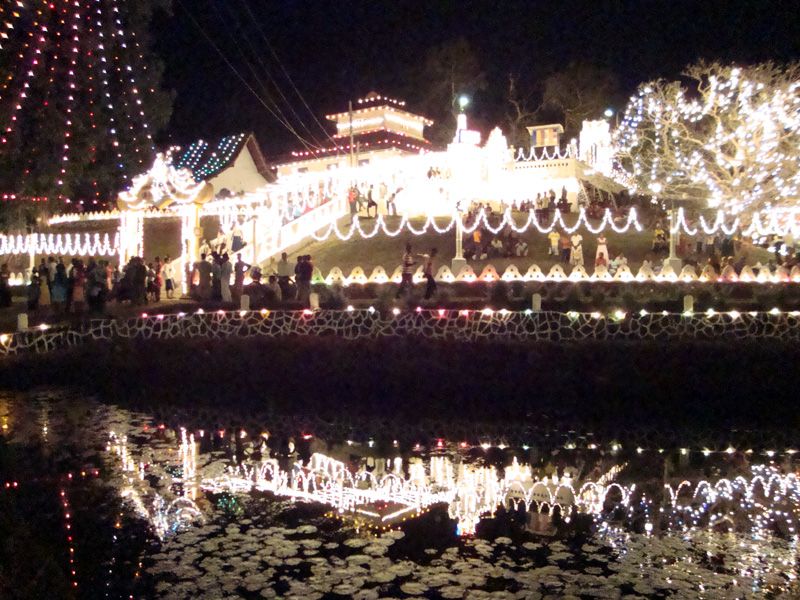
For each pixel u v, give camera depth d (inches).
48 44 1059.3
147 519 507.8
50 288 1112.2
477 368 877.8
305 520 510.9
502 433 788.0
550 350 874.8
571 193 1861.5
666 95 1910.7
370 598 390.3
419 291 1087.0
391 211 1750.7
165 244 1775.3
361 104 2361.0
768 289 1029.8
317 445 730.2
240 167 2231.8
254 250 1423.5
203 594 394.0
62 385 944.3
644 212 1775.3
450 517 523.5
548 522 515.2
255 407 883.4
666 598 393.7
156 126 1284.4
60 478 593.0
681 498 576.7
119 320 985.5
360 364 902.4
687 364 845.8
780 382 829.8
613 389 844.6
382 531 491.5
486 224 1443.2
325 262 1454.2
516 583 410.3
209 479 603.8
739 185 1657.2
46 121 1070.4
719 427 805.2
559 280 1126.4
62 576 387.5
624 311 929.5
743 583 414.0
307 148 2420.0
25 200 1137.4
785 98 1660.9
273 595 393.1
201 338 971.3
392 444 741.3
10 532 408.5
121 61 1204.5
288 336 955.3
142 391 933.2
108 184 1267.2
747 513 540.1
